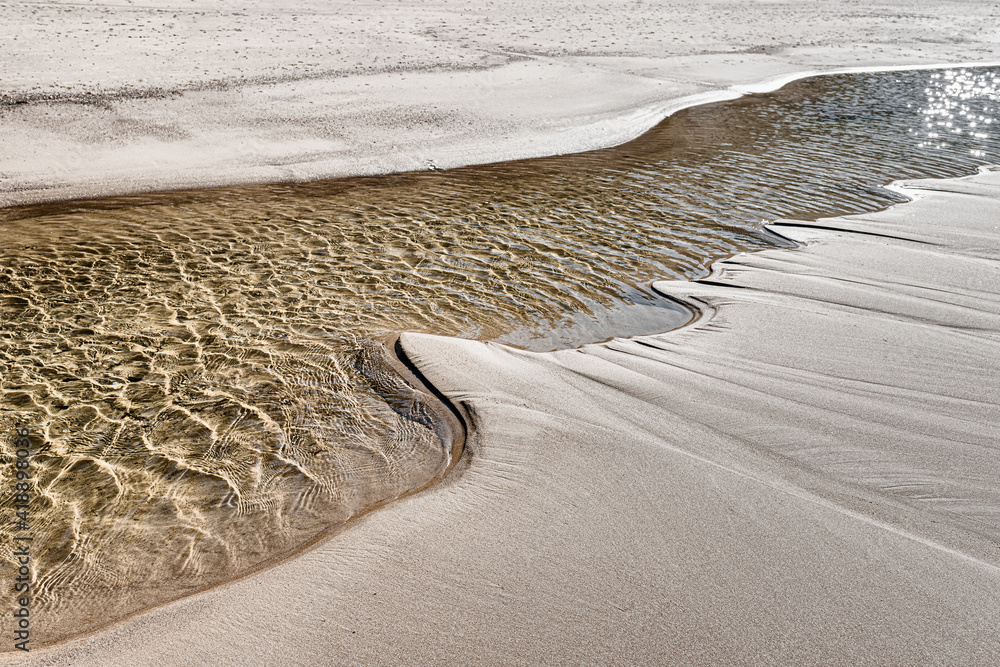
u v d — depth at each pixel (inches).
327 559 146.1
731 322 259.0
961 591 136.3
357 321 267.3
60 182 397.7
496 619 130.0
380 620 130.4
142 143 454.9
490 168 470.3
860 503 162.2
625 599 134.0
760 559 144.0
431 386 218.4
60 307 270.4
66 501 171.8
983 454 179.9
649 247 347.9
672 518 156.5
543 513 158.6
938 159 513.7
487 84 636.7
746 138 556.1
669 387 213.3
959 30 1077.8
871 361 227.9
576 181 449.4
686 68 768.3
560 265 325.7
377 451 191.2
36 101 495.8
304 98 560.7
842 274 303.7
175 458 188.1
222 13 807.7
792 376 219.1
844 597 134.4
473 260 329.1
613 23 955.3
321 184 427.8
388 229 364.5
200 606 135.3
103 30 690.8
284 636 127.6
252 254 327.6
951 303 272.8
